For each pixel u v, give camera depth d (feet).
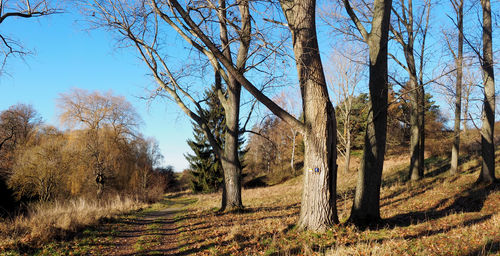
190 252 20.86
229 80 37.68
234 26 26.30
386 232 21.66
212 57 28.55
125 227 33.01
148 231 30.99
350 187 62.64
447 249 16.87
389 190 47.88
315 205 21.89
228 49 36.70
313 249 18.34
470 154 72.64
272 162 154.51
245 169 158.81
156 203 82.12
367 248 17.11
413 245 18.04
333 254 16.05
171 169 201.77
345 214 28.32
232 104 38.32
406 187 47.34
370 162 24.56
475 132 69.67
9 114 104.42
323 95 22.07
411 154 54.34
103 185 89.10
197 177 128.06
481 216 25.53
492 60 34.42
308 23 22.24
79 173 84.53
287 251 18.01
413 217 28.22
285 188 86.74
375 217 24.25
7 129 97.35
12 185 74.74
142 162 125.08
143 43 32.99
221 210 38.91
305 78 22.18
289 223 26.22
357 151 137.28
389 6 25.54
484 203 30.55
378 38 25.11
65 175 80.94
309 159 22.27
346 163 89.15
